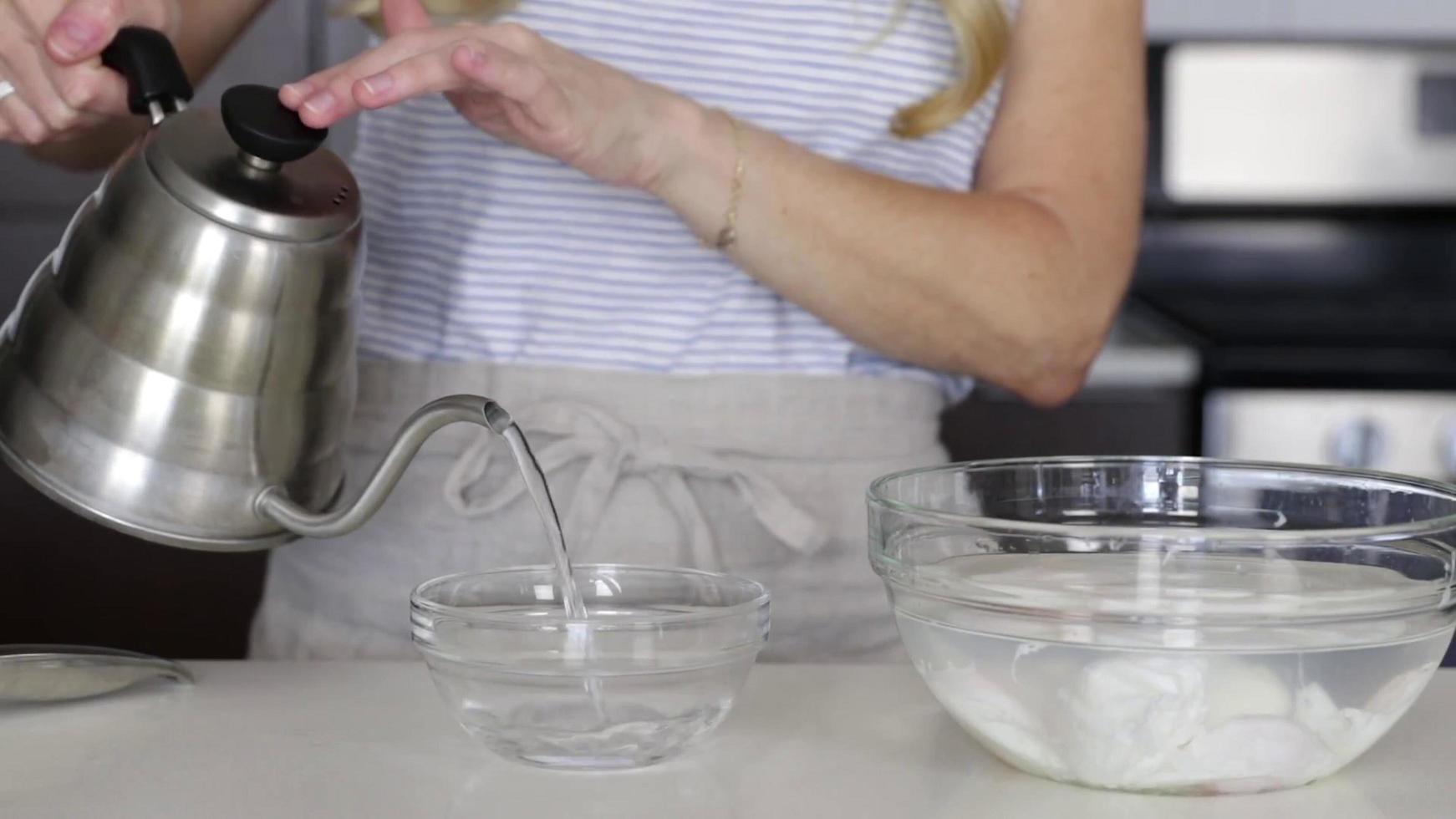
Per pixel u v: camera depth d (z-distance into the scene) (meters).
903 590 0.67
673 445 1.05
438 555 1.04
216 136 0.78
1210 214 2.44
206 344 0.76
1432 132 2.40
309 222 0.76
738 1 1.07
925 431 1.14
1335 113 2.40
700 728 0.68
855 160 1.11
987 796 0.64
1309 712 0.62
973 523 0.64
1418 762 0.69
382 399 1.07
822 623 1.08
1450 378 2.06
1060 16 1.14
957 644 0.65
